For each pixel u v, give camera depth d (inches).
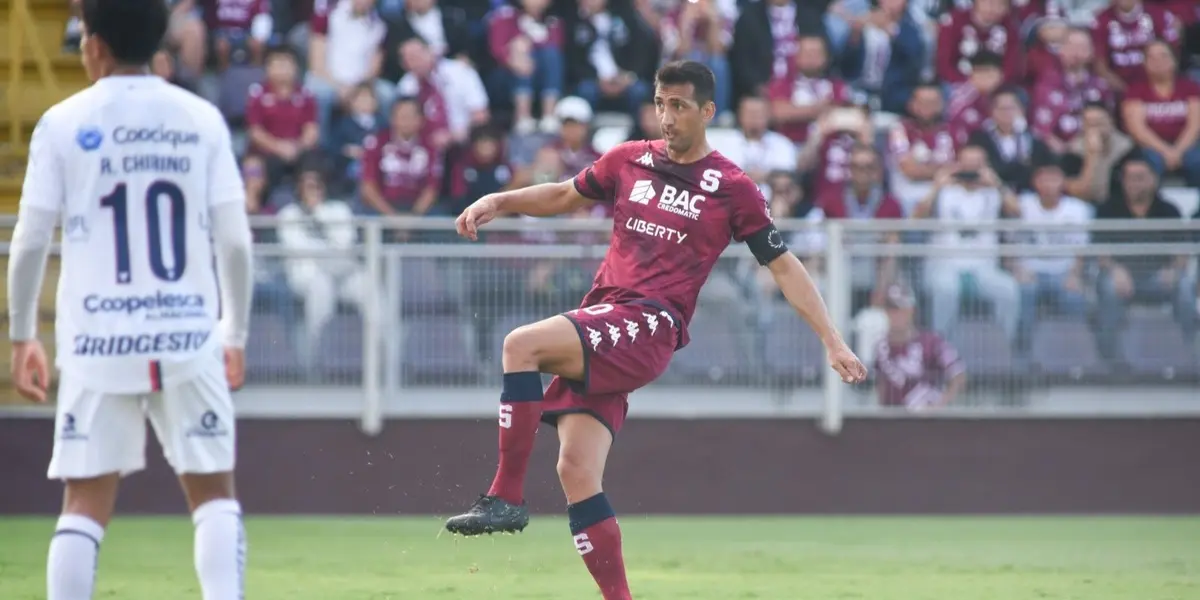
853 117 1632.6
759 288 1422.2
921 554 1125.1
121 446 565.9
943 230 1416.1
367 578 957.2
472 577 964.6
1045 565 1058.7
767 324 1423.5
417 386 1395.2
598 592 888.9
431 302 1392.7
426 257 1392.7
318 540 1193.4
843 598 880.3
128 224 564.1
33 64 1598.2
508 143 1680.6
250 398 1386.6
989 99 1707.7
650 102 1739.7
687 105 716.0
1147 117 1770.4
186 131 573.9
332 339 1389.0
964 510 1425.9
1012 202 1616.6
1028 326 1422.2
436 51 1764.3
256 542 1176.8
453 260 1395.2
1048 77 1771.7
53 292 1357.0
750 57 1756.9
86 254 562.6
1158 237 1422.2
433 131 1612.9
